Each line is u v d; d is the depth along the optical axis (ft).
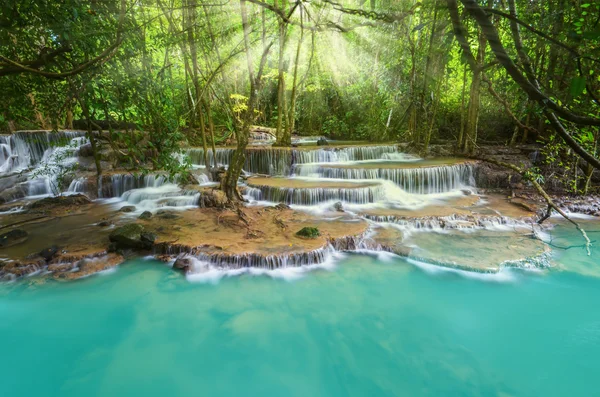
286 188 28.94
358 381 12.14
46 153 39.68
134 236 20.47
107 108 16.30
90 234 22.49
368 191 28.89
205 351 13.38
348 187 28.96
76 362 12.88
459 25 4.17
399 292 17.01
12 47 9.57
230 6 21.15
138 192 31.01
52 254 19.27
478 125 43.09
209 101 35.37
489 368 12.44
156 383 12.12
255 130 57.31
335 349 13.53
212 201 27.94
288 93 63.10
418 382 11.98
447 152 40.16
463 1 3.50
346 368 12.71
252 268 18.90
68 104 16.12
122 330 14.48
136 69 15.47
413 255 19.81
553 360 12.76
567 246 21.13
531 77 3.58
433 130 44.45
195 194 29.53
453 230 23.65
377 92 49.85
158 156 20.03
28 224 24.43
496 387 11.67
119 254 19.94
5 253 19.65
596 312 15.21
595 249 20.66
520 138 41.60
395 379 12.13
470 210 26.71
